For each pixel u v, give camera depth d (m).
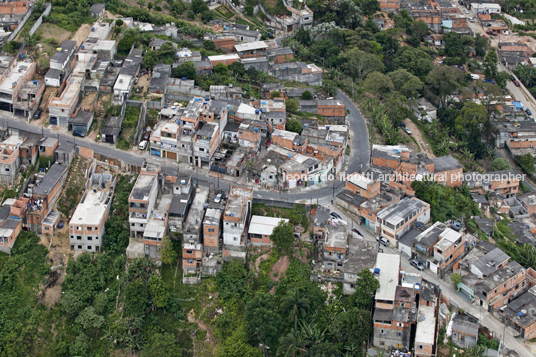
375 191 180.25
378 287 150.12
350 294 157.62
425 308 152.12
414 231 172.25
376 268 155.00
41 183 170.38
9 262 158.88
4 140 183.12
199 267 162.12
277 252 166.25
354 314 147.75
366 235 173.62
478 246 169.50
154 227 163.62
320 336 149.25
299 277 160.25
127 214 171.88
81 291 156.50
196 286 160.38
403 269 165.00
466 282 158.62
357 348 148.00
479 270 160.50
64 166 177.62
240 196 171.00
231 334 152.25
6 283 156.00
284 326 153.00
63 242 165.88
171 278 161.50
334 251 160.25
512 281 159.38
